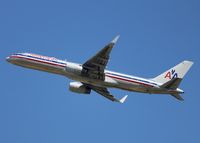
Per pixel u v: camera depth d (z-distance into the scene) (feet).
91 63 601.21
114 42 556.92
